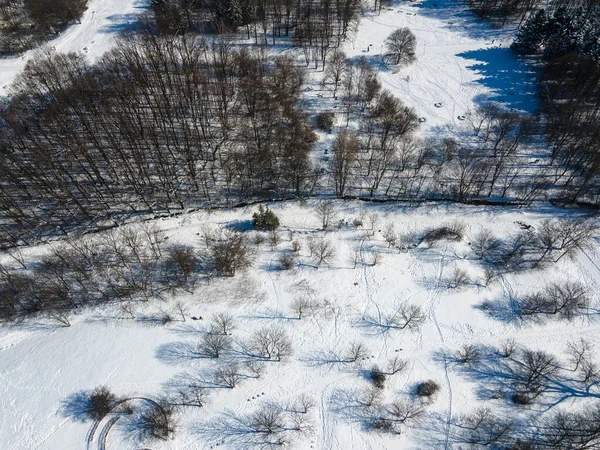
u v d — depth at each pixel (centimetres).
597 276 7688
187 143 8844
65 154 8900
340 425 6228
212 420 6234
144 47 10650
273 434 6109
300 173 8650
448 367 6750
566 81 10738
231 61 10656
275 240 7950
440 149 9525
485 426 6159
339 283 7575
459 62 11744
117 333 6975
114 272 7612
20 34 12400
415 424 6225
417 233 8256
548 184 8962
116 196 8775
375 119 10044
